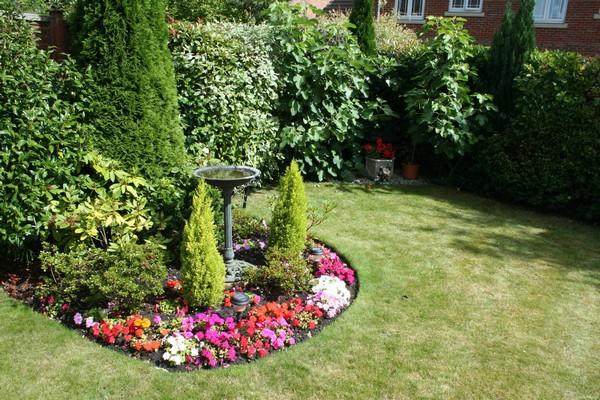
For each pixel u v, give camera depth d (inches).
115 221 139.1
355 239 188.7
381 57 295.1
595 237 203.2
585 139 217.6
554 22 513.7
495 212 234.2
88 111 147.6
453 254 178.4
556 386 105.2
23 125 132.3
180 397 97.1
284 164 266.8
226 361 109.1
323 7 700.0
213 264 122.1
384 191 262.5
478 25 536.7
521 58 251.3
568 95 223.3
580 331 128.2
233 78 213.3
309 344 116.8
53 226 137.9
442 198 254.5
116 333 113.6
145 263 124.0
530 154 237.3
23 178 132.0
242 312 122.0
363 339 119.9
